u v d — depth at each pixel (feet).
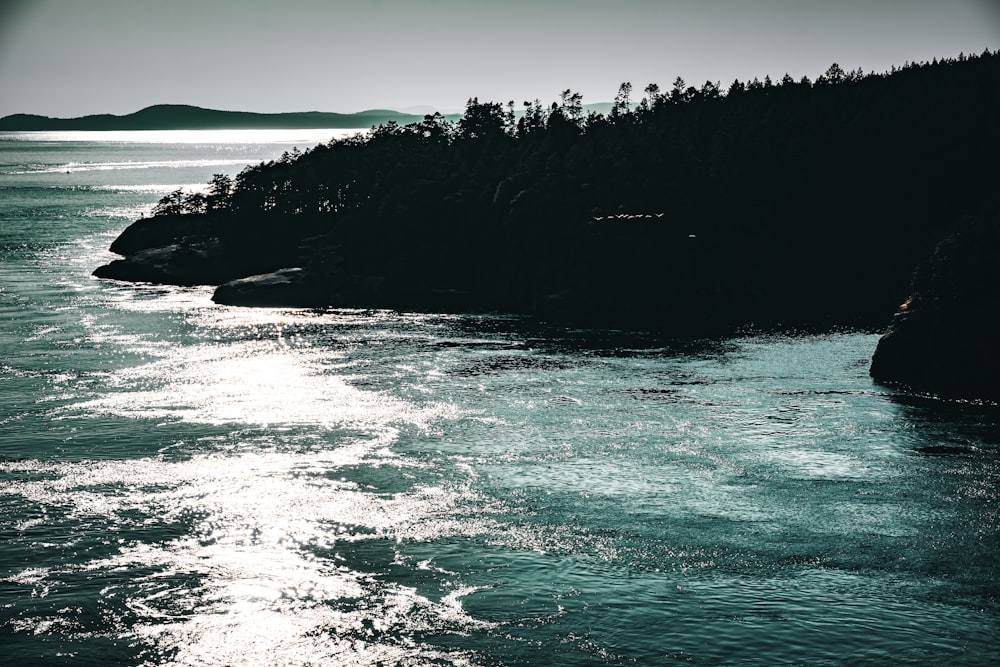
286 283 419.33
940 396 258.78
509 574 143.84
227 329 350.64
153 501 173.27
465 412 239.91
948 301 268.41
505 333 356.38
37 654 118.83
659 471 194.90
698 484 186.91
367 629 126.21
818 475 192.24
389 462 199.11
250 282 419.54
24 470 189.37
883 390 266.57
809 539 158.92
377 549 153.17
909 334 271.08
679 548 154.81
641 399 254.68
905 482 187.93
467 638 123.75
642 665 116.78
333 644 122.11
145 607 131.95
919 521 167.32
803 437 219.20
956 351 260.62
